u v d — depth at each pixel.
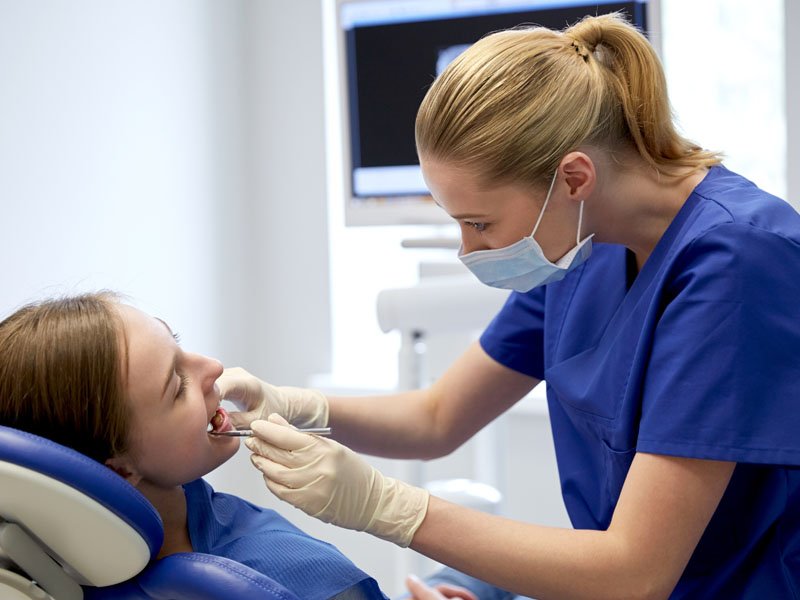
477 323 1.92
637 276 1.20
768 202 1.10
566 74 1.07
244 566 0.94
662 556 1.02
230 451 1.13
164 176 2.55
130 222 2.41
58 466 0.87
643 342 1.12
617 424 1.17
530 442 2.65
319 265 2.93
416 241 2.25
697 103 2.63
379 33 2.41
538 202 1.08
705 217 1.10
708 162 1.17
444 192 1.10
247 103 2.94
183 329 2.63
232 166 2.86
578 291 1.32
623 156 1.12
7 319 1.06
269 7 2.90
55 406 1.00
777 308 1.03
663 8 2.62
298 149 2.91
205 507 1.16
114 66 2.35
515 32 1.13
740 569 1.15
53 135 2.16
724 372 1.02
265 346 3.02
